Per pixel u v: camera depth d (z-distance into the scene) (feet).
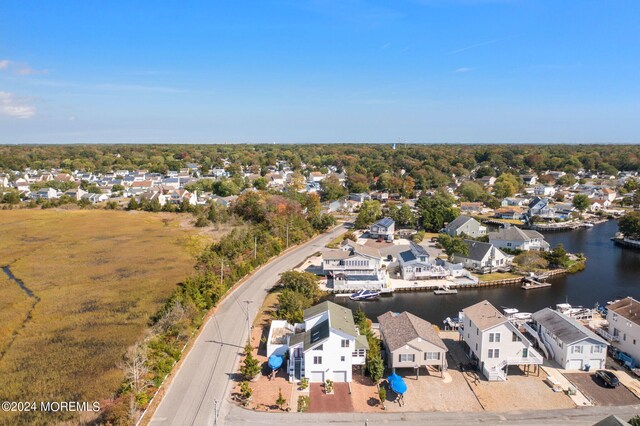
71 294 197.77
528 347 134.10
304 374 130.00
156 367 128.06
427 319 186.39
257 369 128.47
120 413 106.11
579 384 130.52
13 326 163.32
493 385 129.59
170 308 161.79
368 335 147.84
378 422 111.86
